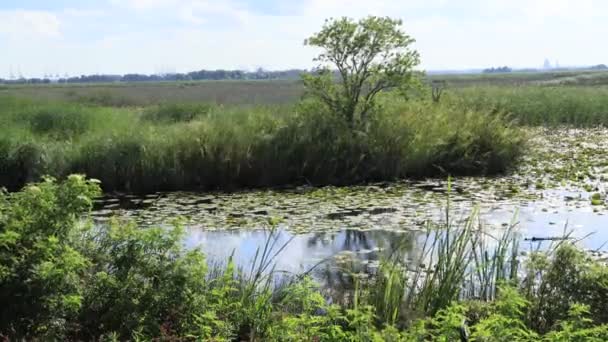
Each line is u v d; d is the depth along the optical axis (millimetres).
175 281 4402
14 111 19406
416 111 14523
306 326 4430
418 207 10133
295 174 12844
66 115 18203
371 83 14125
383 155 12969
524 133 14703
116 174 12453
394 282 5352
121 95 36188
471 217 5922
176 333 4363
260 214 9992
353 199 10891
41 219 4398
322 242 8367
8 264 4137
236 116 15281
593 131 21109
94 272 4535
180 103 22766
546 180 12375
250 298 5273
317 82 14086
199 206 10711
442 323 3857
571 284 4719
